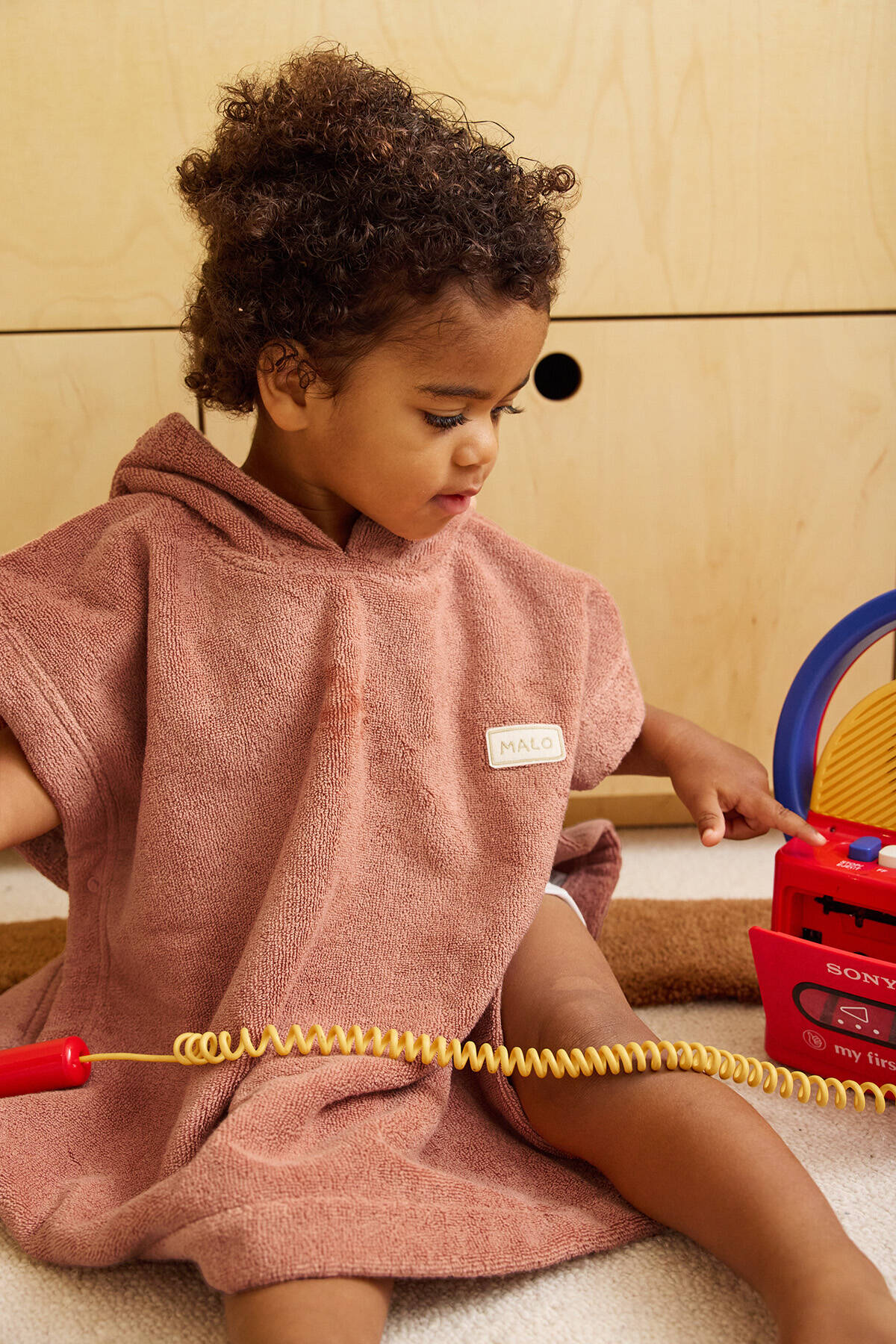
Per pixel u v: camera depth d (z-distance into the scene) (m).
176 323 1.11
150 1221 0.54
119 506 0.76
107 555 0.73
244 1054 0.61
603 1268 0.59
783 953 0.72
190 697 0.70
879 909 0.70
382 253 0.65
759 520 1.19
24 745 0.69
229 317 0.72
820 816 0.79
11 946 0.96
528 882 0.71
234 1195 0.53
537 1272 0.59
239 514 0.74
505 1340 0.54
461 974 0.69
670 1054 0.60
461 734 0.75
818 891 0.73
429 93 0.99
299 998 0.67
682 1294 0.57
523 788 0.74
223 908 0.69
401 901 0.70
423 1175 0.58
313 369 0.69
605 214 1.12
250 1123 0.57
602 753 0.82
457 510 0.72
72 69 1.06
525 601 0.82
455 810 0.73
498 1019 0.69
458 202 0.66
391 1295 0.56
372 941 0.69
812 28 1.10
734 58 1.10
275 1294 0.50
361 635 0.72
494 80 1.09
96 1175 0.63
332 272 0.66
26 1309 0.57
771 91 1.11
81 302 1.10
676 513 1.19
